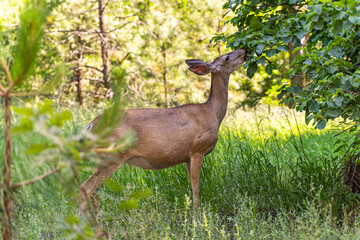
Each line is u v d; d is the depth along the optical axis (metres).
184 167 10.62
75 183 4.48
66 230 4.54
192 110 9.25
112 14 30.95
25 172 4.57
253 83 34.09
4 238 4.60
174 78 31.81
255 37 9.36
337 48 7.98
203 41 34.75
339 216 9.00
